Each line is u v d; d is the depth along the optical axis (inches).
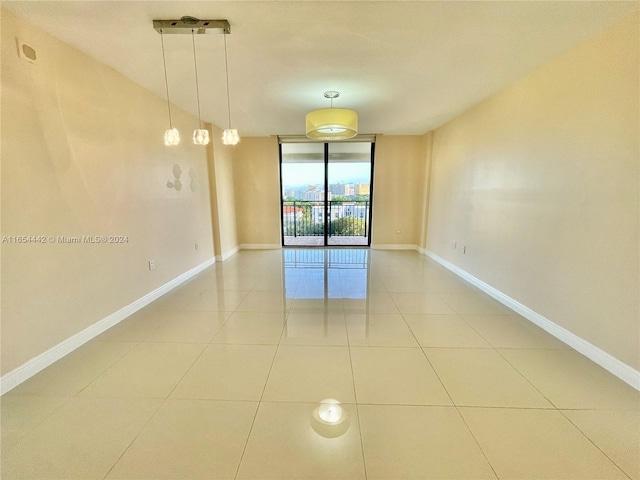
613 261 75.7
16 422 60.5
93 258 95.6
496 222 128.8
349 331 99.7
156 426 59.6
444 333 98.3
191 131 163.0
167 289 139.3
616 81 74.3
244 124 189.3
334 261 202.1
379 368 78.8
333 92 128.5
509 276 120.0
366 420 61.1
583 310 85.0
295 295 135.0
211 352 86.7
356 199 257.9
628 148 71.6
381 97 135.6
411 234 242.5
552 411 63.4
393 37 83.8
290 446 55.0
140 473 49.8
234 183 234.1
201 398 67.7
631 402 66.0
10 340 70.5
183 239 155.2
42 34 77.9
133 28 78.3
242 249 243.4
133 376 75.6
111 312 103.5
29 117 74.8
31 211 75.2
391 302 126.3
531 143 106.1
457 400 66.9
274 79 114.2
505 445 55.1
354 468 50.7
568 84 89.5
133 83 114.3
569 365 80.0
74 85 87.9
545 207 99.3
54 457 52.8
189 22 75.3
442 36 83.5
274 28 79.1
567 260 90.6
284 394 69.0
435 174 205.5
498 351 87.0
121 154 108.0
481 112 140.8
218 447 54.8
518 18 74.0
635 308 70.6
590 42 81.8
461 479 48.7
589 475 49.2
